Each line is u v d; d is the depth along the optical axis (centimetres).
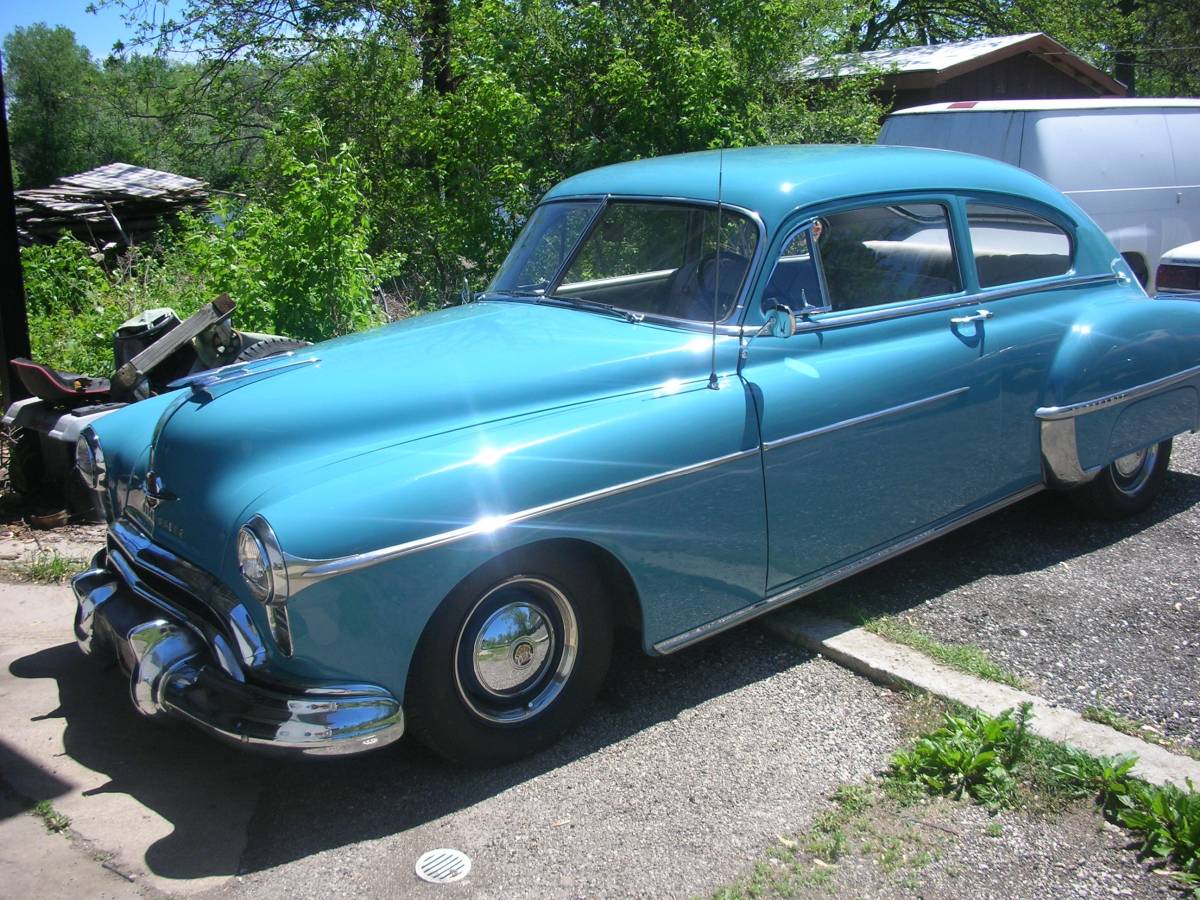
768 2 1102
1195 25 2877
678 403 363
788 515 389
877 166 430
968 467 450
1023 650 407
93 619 363
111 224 1603
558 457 333
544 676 350
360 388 341
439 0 1280
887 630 418
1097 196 968
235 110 1546
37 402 566
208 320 455
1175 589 457
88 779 347
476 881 293
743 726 365
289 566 289
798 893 283
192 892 291
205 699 309
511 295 453
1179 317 521
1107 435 490
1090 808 313
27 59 4581
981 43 1784
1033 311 471
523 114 981
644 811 321
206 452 331
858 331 411
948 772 330
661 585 361
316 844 312
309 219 721
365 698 303
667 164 452
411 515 305
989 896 280
